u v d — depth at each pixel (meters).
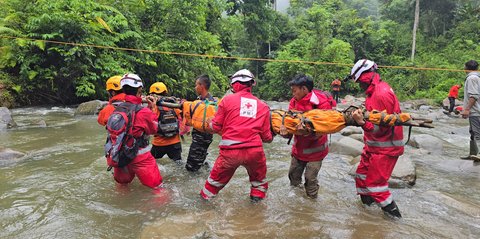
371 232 3.14
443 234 3.15
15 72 12.56
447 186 4.66
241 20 29.42
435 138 7.26
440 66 26.91
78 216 3.42
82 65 12.30
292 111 3.75
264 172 3.82
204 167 5.17
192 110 4.12
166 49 15.18
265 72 31.08
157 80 15.59
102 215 3.46
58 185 4.26
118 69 12.96
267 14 30.53
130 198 3.92
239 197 4.03
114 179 4.25
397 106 3.46
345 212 3.64
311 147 3.89
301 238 3.01
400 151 3.47
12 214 3.43
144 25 16.27
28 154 5.61
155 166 4.16
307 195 4.04
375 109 3.42
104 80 13.23
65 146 6.22
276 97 29.02
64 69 12.20
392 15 35.75
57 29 12.10
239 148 3.52
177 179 4.64
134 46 14.59
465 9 31.72
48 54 12.28
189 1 16.59
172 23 15.91
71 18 11.98
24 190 4.07
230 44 24.05
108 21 13.35
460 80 24.30
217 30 22.92
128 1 15.60
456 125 11.14
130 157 3.87
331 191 4.31
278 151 6.52
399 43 32.03
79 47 12.18
